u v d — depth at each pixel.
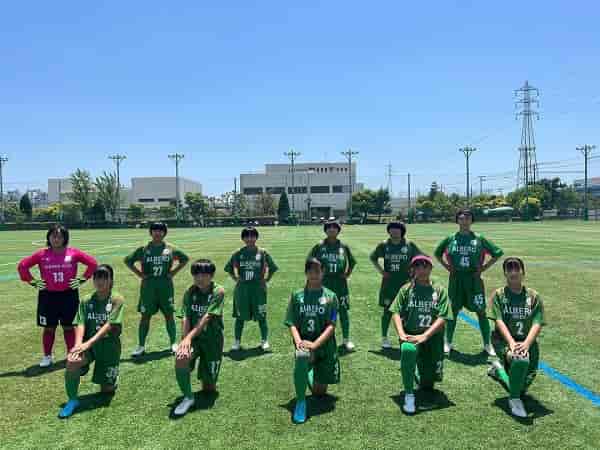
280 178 99.69
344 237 32.28
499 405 4.42
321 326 4.62
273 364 5.77
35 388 5.01
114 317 4.67
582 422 4.04
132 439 3.81
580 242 24.33
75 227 63.22
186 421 4.14
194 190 113.75
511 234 32.25
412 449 3.60
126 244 27.34
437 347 4.66
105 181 74.56
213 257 18.52
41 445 3.73
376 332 7.25
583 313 8.14
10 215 75.56
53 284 5.65
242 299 6.29
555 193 82.62
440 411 4.30
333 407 4.42
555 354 5.92
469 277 6.13
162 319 8.26
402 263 6.26
